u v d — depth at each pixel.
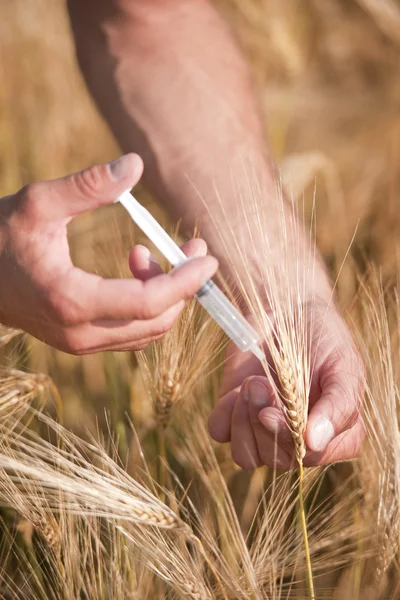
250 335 0.82
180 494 1.04
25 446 0.85
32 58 2.30
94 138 1.98
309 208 1.44
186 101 1.02
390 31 2.12
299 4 2.62
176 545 0.89
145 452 1.08
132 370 1.07
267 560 0.91
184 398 0.99
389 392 0.87
